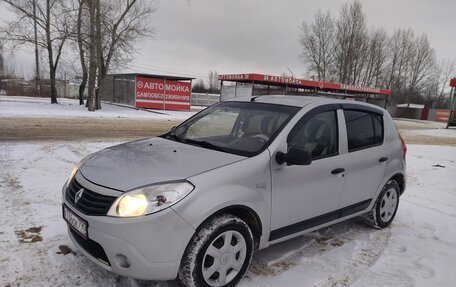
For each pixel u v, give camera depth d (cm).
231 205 276
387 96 3962
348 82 5416
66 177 567
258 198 297
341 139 383
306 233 384
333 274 332
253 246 303
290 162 308
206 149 332
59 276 291
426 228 473
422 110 4838
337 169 369
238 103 416
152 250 246
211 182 271
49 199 460
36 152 739
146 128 1420
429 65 5991
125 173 274
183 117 2177
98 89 2216
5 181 520
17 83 3825
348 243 407
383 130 453
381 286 318
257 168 299
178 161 295
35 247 334
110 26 2131
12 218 393
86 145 875
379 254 383
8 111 1652
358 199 410
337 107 393
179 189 258
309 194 344
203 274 267
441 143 1689
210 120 407
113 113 2061
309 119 356
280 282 309
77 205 271
